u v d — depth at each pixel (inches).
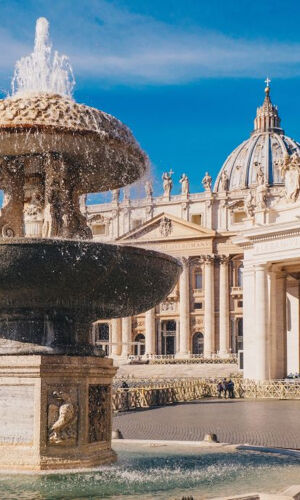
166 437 904.9
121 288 450.9
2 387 447.5
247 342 1977.1
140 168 520.7
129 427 1054.4
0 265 413.4
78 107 465.4
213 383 1893.5
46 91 488.1
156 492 404.2
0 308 454.9
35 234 487.8
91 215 4643.2
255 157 5757.9
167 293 496.4
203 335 4399.6
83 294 442.6
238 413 1316.4
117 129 478.3
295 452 571.2
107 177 526.6
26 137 458.6
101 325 4618.6
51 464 438.9
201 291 4402.1
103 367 473.7
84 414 454.6
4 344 457.4
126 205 4564.5
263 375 1889.8
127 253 436.5
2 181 494.9
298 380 1825.8
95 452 466.0
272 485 429.1
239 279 4357.8
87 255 421.7
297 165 1894.7
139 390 1519.4
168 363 3646.7
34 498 381.1
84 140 465.4
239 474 464.8
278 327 1968.5
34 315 458.6
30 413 442.0
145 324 4500.5
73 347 465.7
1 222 485.1
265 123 5964.6
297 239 1822.1
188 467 487.5
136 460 514.9
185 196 4473.4
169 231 4446.4
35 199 490.6
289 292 2112.5
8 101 463.5
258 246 1937.7
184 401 1692.9
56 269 419.8
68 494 391.9
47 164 482.6
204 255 4355.3
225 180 4471.0
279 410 1385.3
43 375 441.1
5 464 437.7
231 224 4377.5
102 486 412.8
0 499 377.1
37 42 497.7
